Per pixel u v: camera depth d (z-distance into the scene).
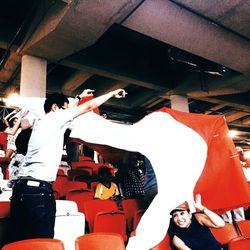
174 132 2.79
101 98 2.00
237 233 3.18
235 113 12.99
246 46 6.50
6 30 6.74
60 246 1.71
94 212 3.60
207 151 2.79
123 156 3.82
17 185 1.83
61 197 4.38
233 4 5.23
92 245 1.95
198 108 12.70
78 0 4.83
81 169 6.16
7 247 1.62
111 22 5.31
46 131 1.90
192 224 2.64
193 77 9.15
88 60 7.93
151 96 10.58
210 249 2.55
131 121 12.78
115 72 8.38
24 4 6.78
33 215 1.76
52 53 6.60
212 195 2.70
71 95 10.16
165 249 2.59
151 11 5.20
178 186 2.52
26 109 2.69
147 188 3.07
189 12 5.47
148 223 2.37
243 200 2.66
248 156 5.28
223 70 7.45
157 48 8.84
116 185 4.66
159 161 2.64
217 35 6.04
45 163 1.87
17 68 7.78
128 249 2.29
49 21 5.62
